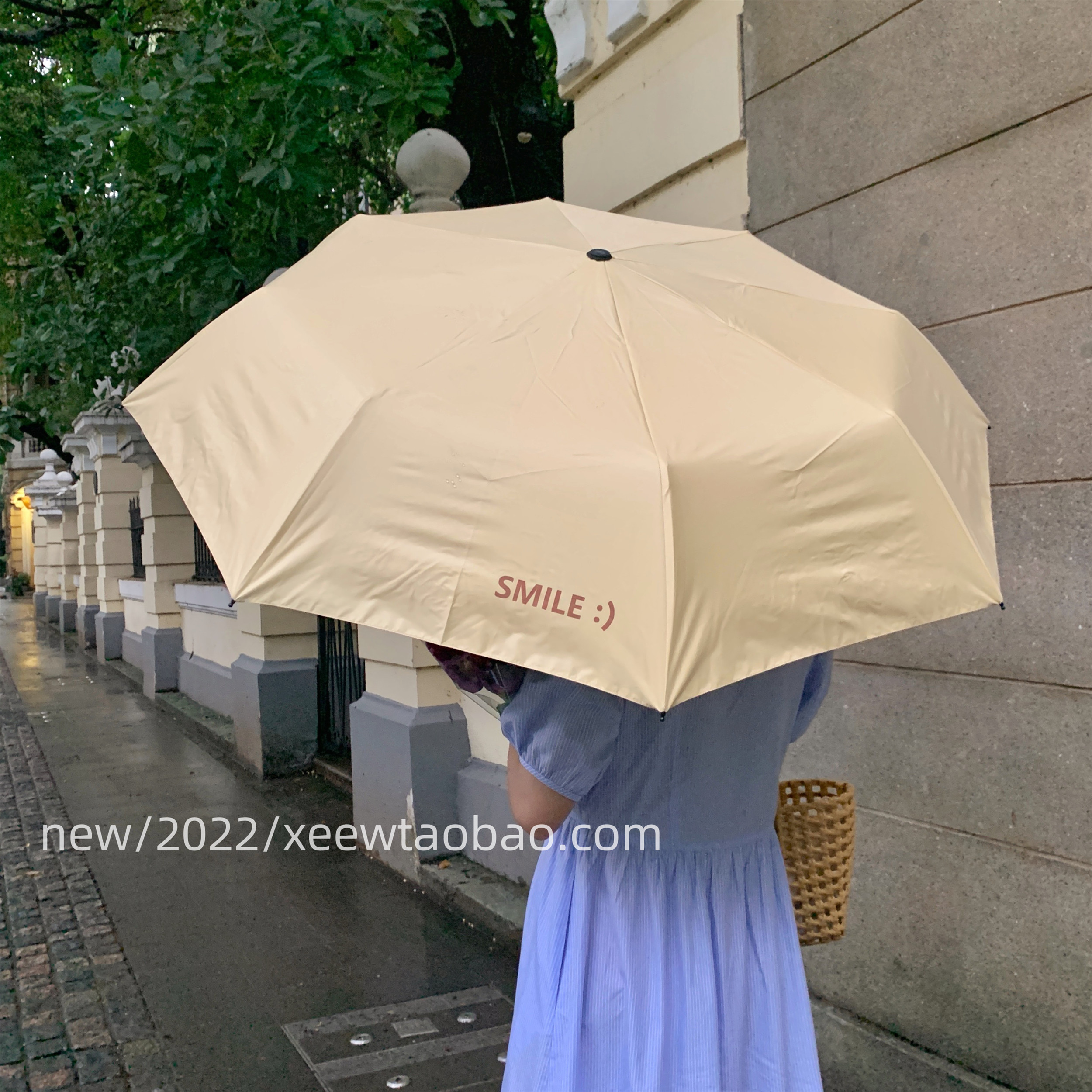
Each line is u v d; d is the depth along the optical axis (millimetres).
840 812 1833
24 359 7949
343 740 7785
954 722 3182
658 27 4551
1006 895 3025
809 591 1370
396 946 4406
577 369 1432
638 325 1516
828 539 1403
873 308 1859
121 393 10961
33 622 29844
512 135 7219
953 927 3168
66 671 16391
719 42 4148
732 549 1324
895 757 3361
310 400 1455
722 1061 1585
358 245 1860
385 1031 3635
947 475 1611
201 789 7516
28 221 9797
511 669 1580
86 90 5555
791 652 1343
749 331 1582
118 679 15172
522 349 1458
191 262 6098
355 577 1319
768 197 3955
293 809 6828
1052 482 2959
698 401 1426
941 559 1459
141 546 15977
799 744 3699
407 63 5980
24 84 10172
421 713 5195
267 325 1624
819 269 3742
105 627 17547
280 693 7824
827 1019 3457
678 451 1337
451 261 1703
